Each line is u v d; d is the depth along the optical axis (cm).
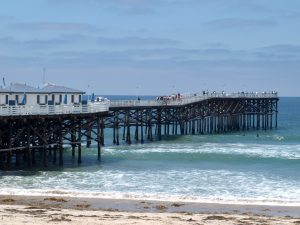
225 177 5688
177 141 9562
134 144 8981
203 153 7725
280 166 6588
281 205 4297
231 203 4344
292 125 15500
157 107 9262
